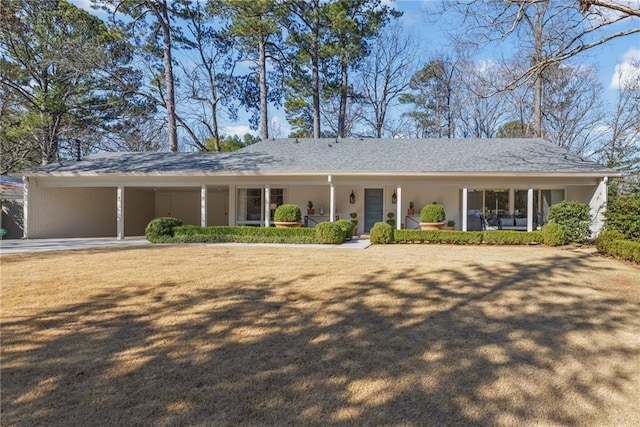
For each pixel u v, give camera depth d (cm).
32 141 2142
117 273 678
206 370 311
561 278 652
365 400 267
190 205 2044
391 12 2241
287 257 878
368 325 420
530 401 269
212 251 992
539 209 1515
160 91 2234
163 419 240
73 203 1611
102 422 236
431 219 1365
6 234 1559
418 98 2814
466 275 668
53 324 415
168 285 590
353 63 2339
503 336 392
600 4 745
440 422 242
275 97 2486
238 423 237
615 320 443
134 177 1409
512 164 1369
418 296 534
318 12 2106
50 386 280
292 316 447
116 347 355
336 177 1396
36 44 1931
